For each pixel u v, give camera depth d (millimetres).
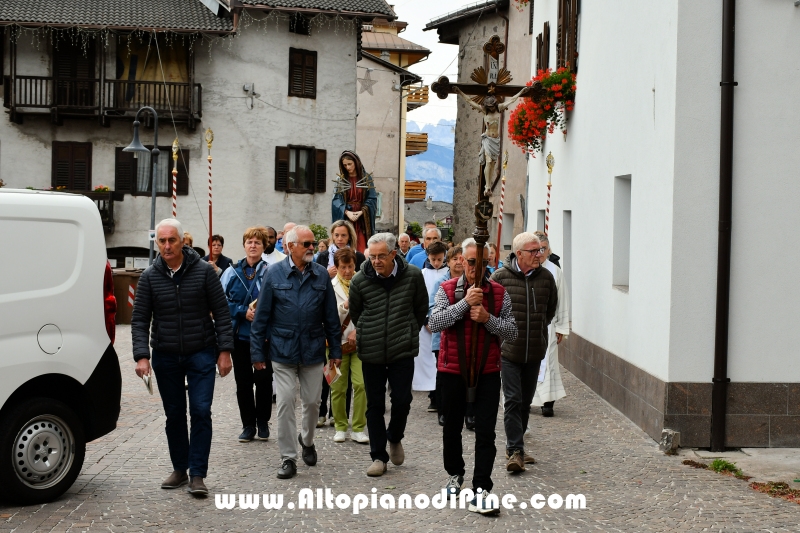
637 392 11086
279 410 8695
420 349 12266
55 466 7613
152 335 8047
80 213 7949
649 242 10719
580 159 15227
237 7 37812
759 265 9906
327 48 40125
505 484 8500
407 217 75625
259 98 39094
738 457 9609
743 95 9836
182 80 38344
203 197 38750
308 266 8797
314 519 7312
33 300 7578
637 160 11352
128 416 11578
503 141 34000
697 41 9836
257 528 7027
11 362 7406
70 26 36125
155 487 8172
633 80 11656
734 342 9906
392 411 8914
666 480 8680
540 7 21578
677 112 9844
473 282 7824
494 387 7652
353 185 15297
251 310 9867
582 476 8836
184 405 8156
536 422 11367
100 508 7441
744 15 9797
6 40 36969
